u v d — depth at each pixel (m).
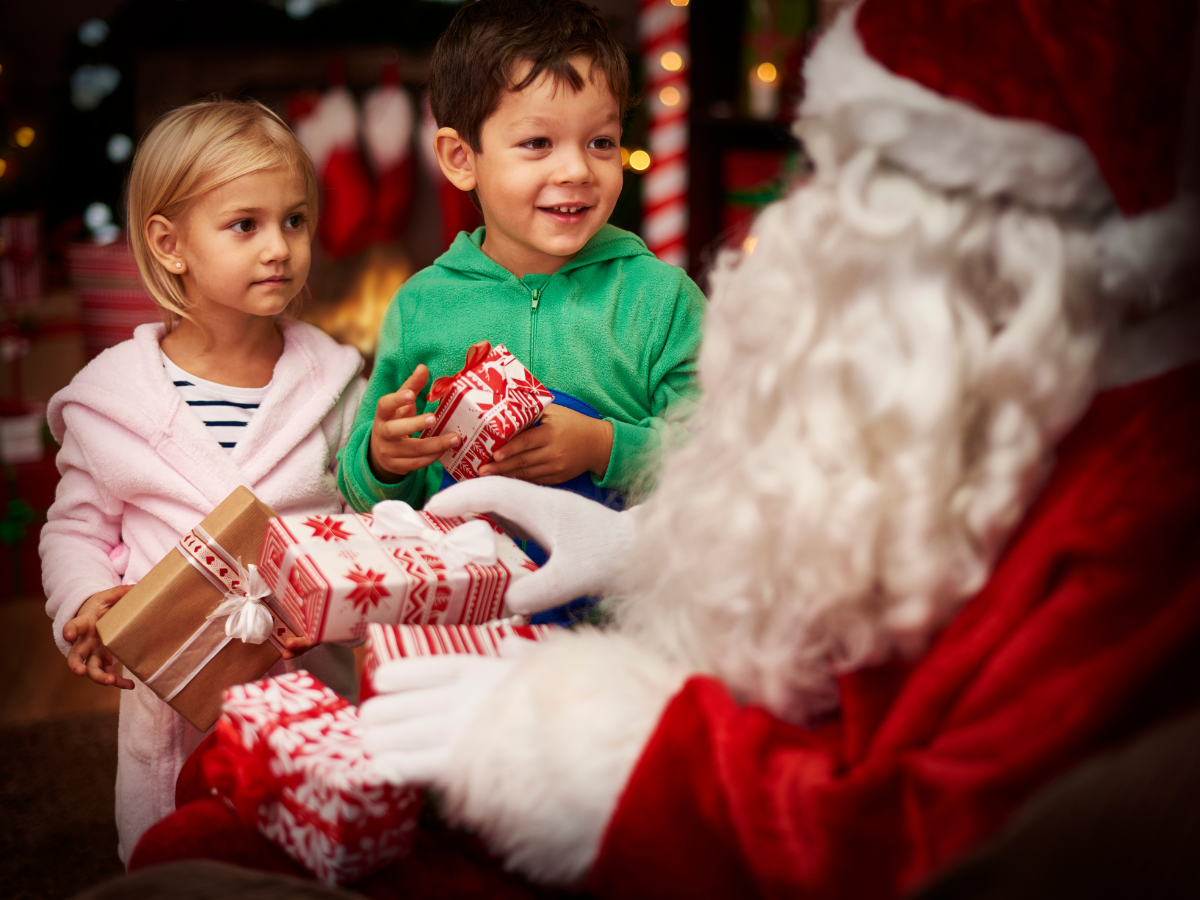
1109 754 0.45
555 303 1.16
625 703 0.65
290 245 1.23
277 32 2.70
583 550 0.84
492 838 0.65
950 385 0.56
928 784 0.54
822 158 0.62
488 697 0.67
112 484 1.22
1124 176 0.55
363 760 0.68
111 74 2.83
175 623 1.03
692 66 2.36
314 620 0.77
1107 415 0.58
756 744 0.61
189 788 0.85
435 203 2.65
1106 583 0.54
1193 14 0.55
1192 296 0.58
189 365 1.28
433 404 1.12
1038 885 0.41
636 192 2.54
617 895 0.62
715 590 0.66
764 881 0.57
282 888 0.59
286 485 1.26
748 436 0.65
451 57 1.13
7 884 1.44
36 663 2.16
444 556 0.82
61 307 2.59
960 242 0.58
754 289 0.67
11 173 2.69
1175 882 0.39
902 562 0.57
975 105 0.56
